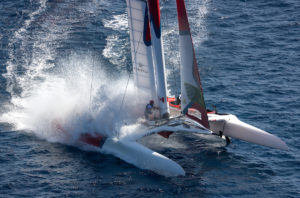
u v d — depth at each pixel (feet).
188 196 217.56
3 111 315.37
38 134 285.64
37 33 478.59
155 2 250.16
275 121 303.68
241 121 288.10
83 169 243.81
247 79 374.84
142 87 274.77
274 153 263.08
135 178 233.55
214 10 545.44
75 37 467.52
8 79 370.73
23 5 562.25
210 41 458.50
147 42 262.88
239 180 233.35
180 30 243.60
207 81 372.99
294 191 223.51
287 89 353.92
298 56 418.10
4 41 457.27
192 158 257.34
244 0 578.25
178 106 288.92
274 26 492.95
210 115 280.51
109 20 517.55
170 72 383.24
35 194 221.46
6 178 235.40
